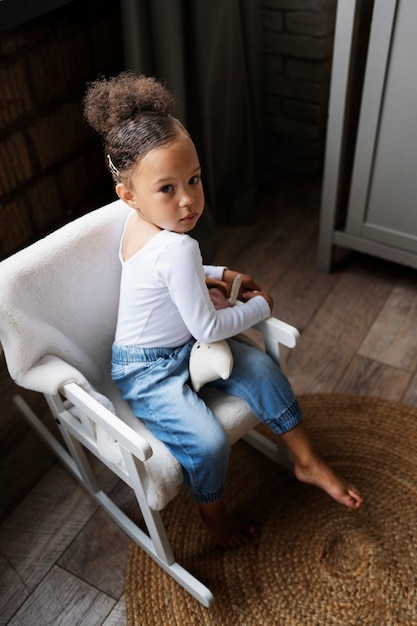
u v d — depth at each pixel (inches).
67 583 52.0
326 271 78.5
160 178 38.0
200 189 40.2
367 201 70.6
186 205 39.2
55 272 43.4
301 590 50.1
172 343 44.9
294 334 44.5
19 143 65.4
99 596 51.1
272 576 51.1
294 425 46.3
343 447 59.7
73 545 54.4
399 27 57.1
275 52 84.4
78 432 47.2
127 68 68.9
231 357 43.2
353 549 52.3
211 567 52.0
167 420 43.4
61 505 57.3
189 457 42.4
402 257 72.2
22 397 65.1
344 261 80.4
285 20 80.5
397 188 67.4
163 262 40.4
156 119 38.2
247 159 85.8
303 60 82.9
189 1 67.7
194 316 40.6
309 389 65.0
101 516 56.2
